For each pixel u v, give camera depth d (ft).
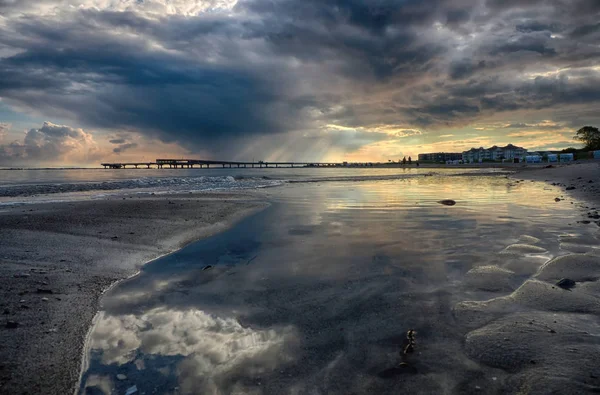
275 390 7.51
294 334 10.06
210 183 82.69
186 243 22.17
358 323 10.68
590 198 40.81
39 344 9.41
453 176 125.59
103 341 9.82
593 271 14.74
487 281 14.10
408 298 12.55
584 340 9.25
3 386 7.53
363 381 7.79
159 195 51.49
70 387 7.74
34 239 20.75
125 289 14.07
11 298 12.17
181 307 12.17
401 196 50.06
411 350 9.02
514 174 126.41
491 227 25.23
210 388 7.63
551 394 7.11
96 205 36.24
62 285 14.01
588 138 277.23
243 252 19.52
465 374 7.99
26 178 105.29
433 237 22.38
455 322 10.65
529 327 10.05
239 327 10.58
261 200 45.01
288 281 14.53
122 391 7.57
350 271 15.69
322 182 91.15
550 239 21.04
